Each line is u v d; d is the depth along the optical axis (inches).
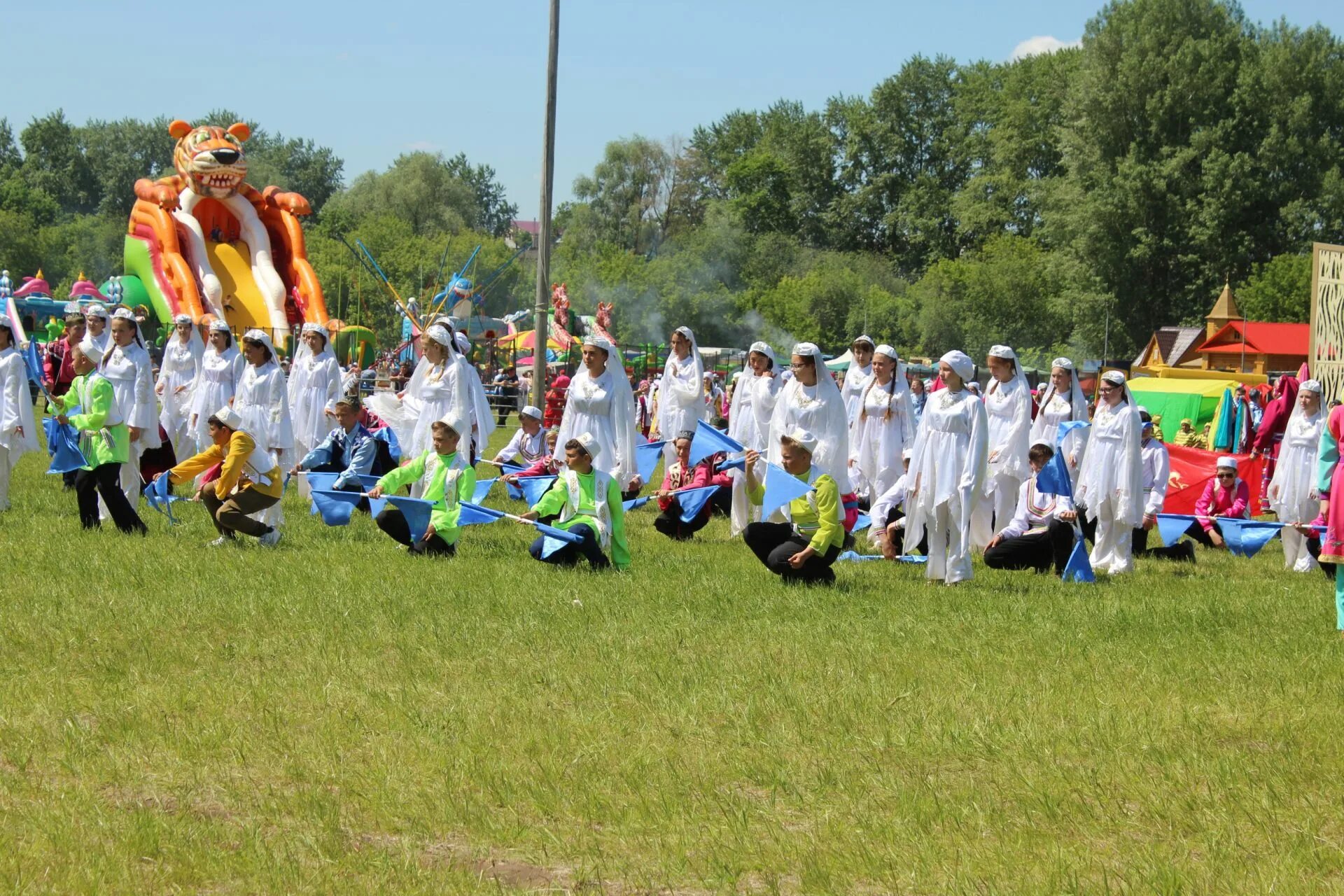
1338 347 773.3
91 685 281.1
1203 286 2203.5
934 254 3383.4
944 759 253.0
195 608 354.0
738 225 3304.6
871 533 559.2
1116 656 339.0
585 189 3673.7
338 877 191.9
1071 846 209.8
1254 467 745.6
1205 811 224.5
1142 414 558.9
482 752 246.4
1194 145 2208.4
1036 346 2517.2
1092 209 2236.7
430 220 3380.9
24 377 529.7
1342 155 2214.6
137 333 515.8
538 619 356.2
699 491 554.3
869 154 3614.7
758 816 219.8
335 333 1583.4
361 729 258.1
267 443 590.2
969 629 367.6
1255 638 365.7
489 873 196.9
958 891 191.0
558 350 1605.6
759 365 597.9
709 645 336.8
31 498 581.6
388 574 413.4
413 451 569.9
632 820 217.6
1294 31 2289.6
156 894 184.7
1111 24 2301.9
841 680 305.1
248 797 222.4
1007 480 524.1
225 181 1604.3
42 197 4047.7
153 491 508.1
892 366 576.4
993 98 3420.3
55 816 207.3
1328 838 213.8
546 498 447.8
